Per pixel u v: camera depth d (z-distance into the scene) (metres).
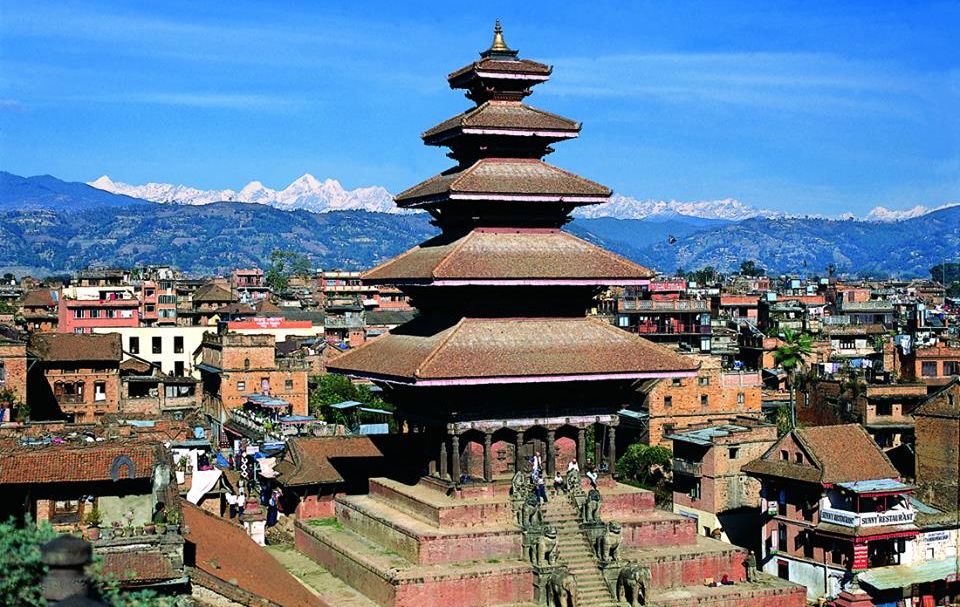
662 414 149.38
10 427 83.94
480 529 76.44
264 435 126.62
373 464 97.75
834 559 97.38
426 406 83.44
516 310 82.69
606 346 82.38
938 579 94.88
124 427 104.00
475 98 90.19
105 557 48.81
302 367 161.88
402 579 70.75
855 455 101.25
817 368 165.50
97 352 153.62
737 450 118.19
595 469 84.62
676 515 82.81
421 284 79.81
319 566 84.56
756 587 77.56
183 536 52.66
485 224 83.94
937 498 110.94
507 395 80.94
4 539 34.38
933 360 163.62
